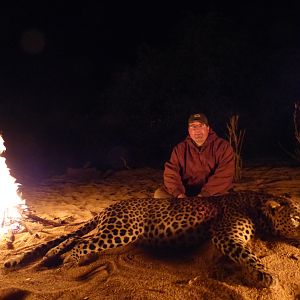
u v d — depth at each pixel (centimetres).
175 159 261
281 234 214
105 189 375
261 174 380
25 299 185
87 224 237
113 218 221
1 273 212
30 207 325
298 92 581
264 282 178
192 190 262
